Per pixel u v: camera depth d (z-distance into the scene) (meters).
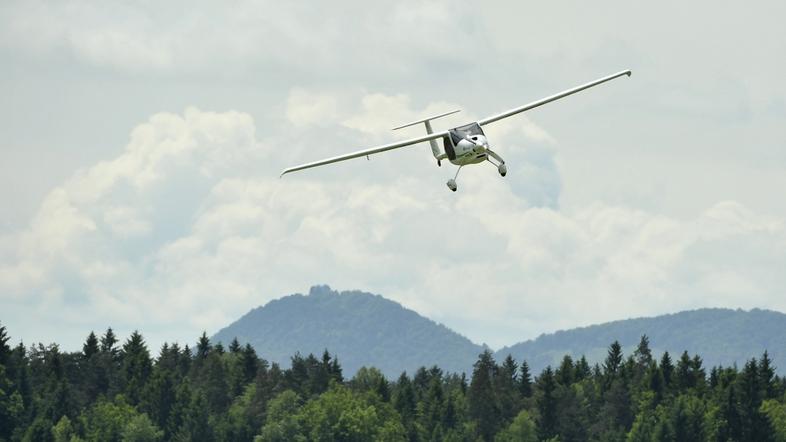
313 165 177.75
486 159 177.50
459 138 177.62
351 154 178.38
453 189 177.62
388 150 179.00
